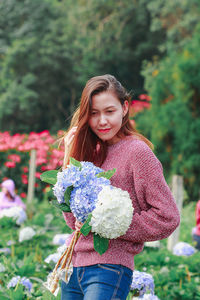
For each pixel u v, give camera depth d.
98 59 26.08
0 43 26.25
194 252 5.39
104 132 2.28
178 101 12.76
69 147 2.48
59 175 2.13
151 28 23.70
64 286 2.27
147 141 2.45
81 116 2.31
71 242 2.23
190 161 12.18
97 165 2.38
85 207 2.00
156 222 2.10
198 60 12.62
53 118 28.41
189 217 9.45
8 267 3.54
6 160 10.72
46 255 4.52
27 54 24.81
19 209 5.29
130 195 2.21
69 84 26.34
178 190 5.98
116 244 2.16
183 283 4.32
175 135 12.52
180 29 22.48
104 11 25.12
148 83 19.61
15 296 2.83
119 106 2.30
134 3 25.19
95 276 2.12
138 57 27.09
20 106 24.02
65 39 25.44
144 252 5.11
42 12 26.09
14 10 26.17
